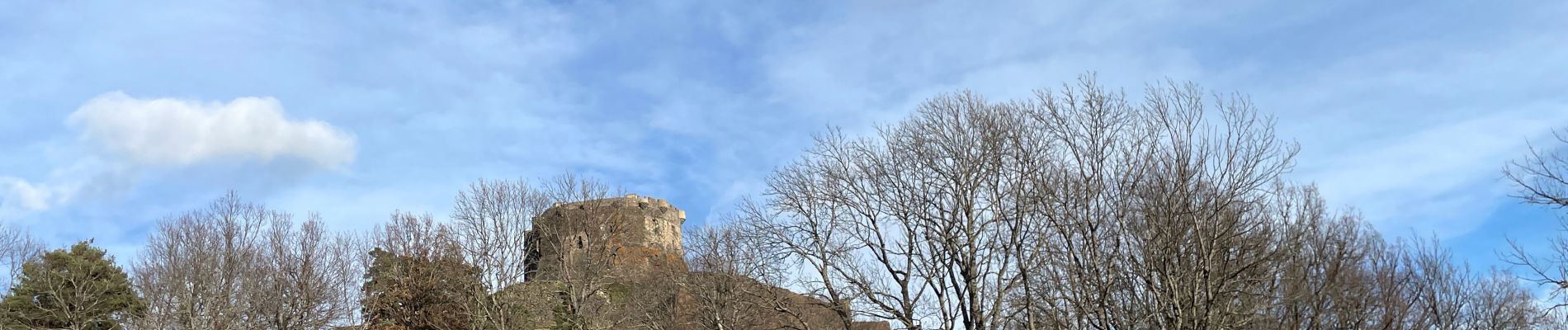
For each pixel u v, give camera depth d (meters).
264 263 55.00
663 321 46.41
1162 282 25.38
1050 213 27.09
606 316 55.81
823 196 33.03
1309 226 26.44
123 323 56.06
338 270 56.72
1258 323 25.45
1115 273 26.42
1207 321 23.91
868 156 32.38
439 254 56.97
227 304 52.72
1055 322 26.22
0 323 53.88
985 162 29.84
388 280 56.44
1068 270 26.62
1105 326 25.92
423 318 54.91
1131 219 26.77
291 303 54.00
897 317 30.25
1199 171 26.09
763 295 35.53
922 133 31.38
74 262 57.34
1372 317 25.09
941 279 29.84
